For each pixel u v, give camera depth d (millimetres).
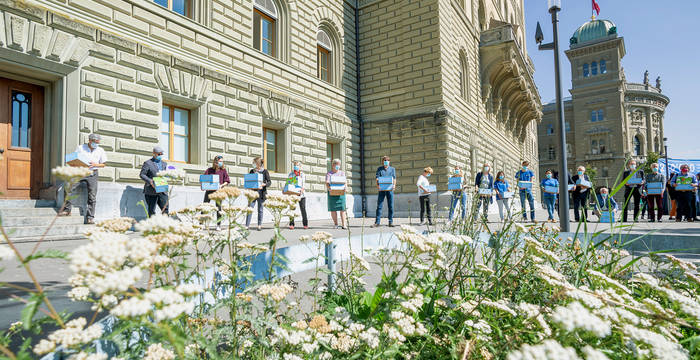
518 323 1632
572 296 1354
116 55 8523
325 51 16312
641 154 55344
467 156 16906
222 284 1841
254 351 1616
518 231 2584
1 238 895
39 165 8094
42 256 929
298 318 2279
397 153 16031
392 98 16406
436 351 1618
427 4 15562
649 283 1694
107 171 8180
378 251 2271
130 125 8734
